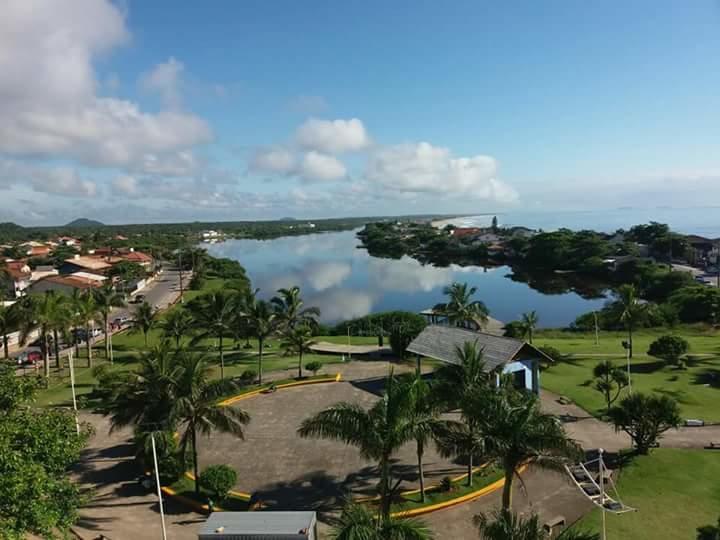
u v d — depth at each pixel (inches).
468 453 848.3
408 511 929.5
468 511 940.6
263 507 973.2
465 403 815.1
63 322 1969.7
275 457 1189.7
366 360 2111.2
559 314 3769.7
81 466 1176.2
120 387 1131.3
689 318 2837.1
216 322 1835.6
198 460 1179.3
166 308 3555.6
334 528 685.9
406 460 1156.5
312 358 2151.8
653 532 840.3
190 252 6378.0
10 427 622.8
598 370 1444.4
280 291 1919.3
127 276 4586.6
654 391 1537.9
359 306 4138.8
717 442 1162.6
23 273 4392.2
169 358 1082.1
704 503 923.4
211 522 778.2
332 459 1171.9
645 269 4554.6
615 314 2060.8
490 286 5162.4
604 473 968.3
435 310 2321.6
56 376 1983.3
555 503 952.9
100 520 932.6
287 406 1534.2
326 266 7234.3
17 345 2615.7
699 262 5536.4
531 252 6412.4
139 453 1063.6
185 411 988.6
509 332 2204.7
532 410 741.3
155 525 920.3
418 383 849.5
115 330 2940.5
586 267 5570.9
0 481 537.6
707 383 1611.7
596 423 1323.8
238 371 1951.3
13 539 517.3
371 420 785.6
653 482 1002.1
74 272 4591.5
